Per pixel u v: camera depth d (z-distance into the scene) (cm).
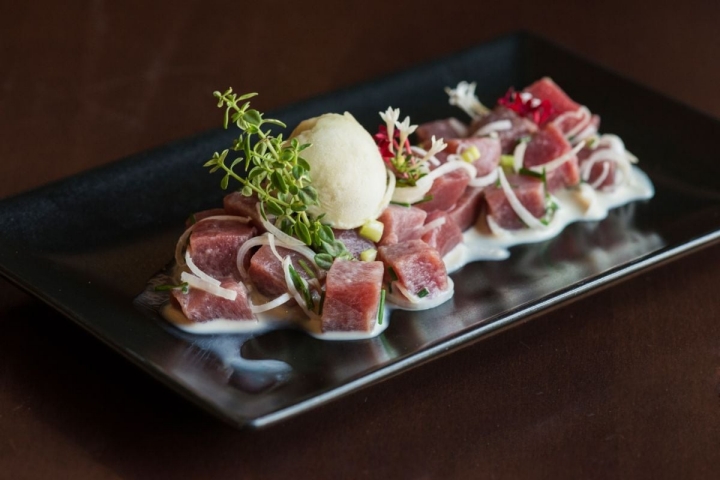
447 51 87
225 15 90
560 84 79
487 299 63
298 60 85
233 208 64
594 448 57
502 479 56
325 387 57
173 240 67
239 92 82
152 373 56
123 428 57
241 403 56
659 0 92
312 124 64
